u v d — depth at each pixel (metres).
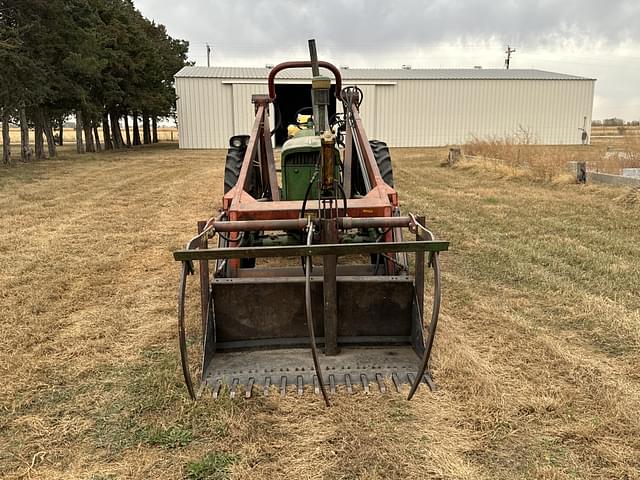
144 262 5.93
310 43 5.00
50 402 3.06
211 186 12.70
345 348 3.53
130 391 3.16
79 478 2.43
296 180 4.97
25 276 5.31
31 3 16.86
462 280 5.14
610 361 3.46
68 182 13.46
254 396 3.04
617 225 7.43
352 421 2.81
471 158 16.30
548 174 12.04
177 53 43.69
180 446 2.64
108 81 26.97
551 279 5.07
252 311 3.47
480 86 29.94
